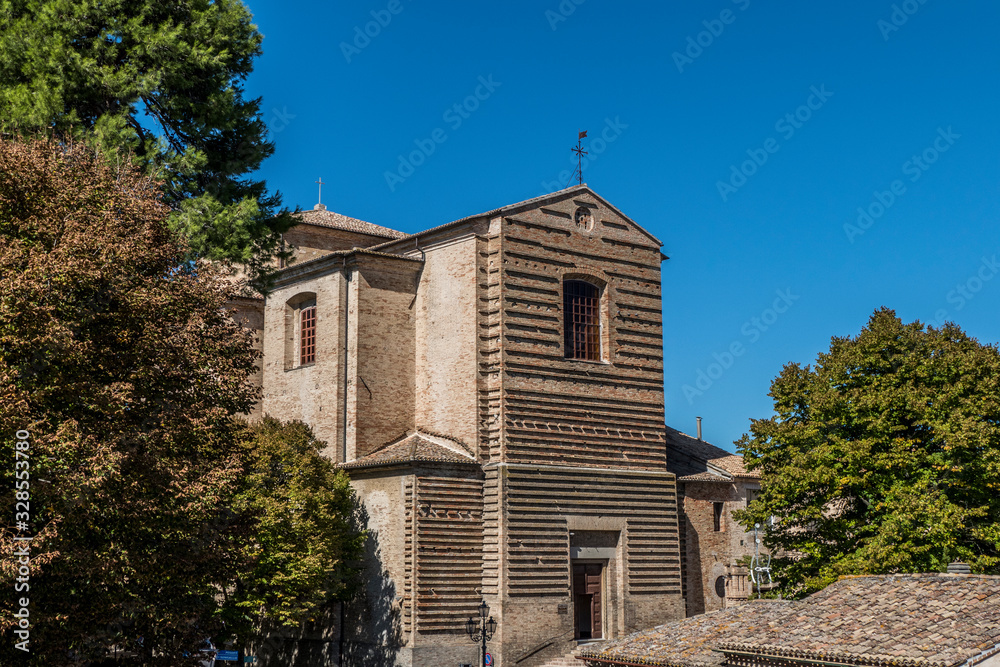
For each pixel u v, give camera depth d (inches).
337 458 2097.7
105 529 1069.1
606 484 2159.2
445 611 1943.9
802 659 1165.7
